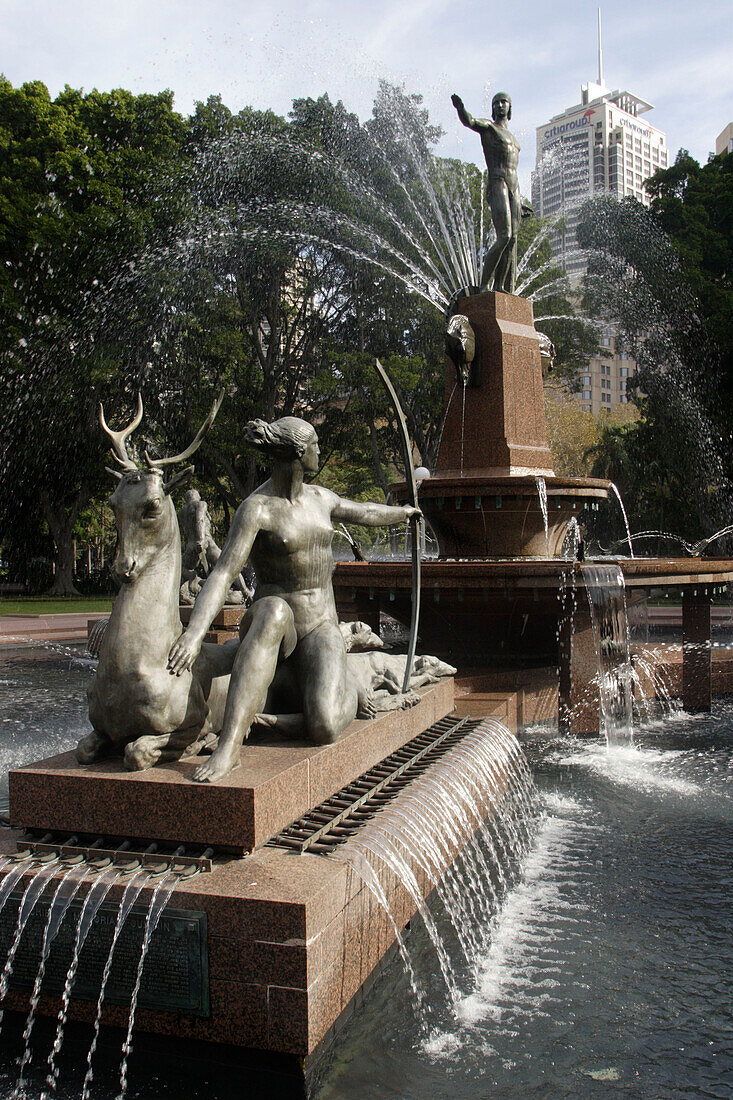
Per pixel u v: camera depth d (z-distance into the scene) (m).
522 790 6.57
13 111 26.20
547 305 28.62
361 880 3.52
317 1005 3.05
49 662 14.46
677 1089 3.07
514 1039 3.37
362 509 4.92
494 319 10.38
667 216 28.77
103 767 3.78
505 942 4.21
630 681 8.88
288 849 3.54
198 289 24.53
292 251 25.50
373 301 27.69
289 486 4.42
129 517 3.91
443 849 4.68
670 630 18.94
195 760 3.91
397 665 6.25
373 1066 3.17
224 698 4.26
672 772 7.34
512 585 8.09
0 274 23.72
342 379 26.02
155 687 3.78
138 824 3.52
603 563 8.45
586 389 69.56
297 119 27.56
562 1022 3.50
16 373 23.91
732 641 15.75
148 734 3.82
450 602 9.30
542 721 8.92
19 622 20.41
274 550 4.41
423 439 31.16
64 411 25.12
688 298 26.75
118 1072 3.17
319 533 4.48
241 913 3.02
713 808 6.30
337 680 4.34
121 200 24.67
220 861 3.39
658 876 5.03
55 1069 3.19
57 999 3.27
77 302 24.39
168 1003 3.11
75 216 24.14
